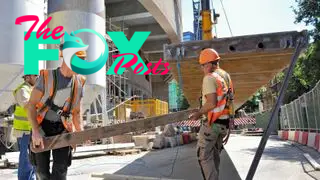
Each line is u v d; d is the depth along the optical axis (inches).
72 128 133.3
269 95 1889.8
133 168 384.5
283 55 201.9
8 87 416.2
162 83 1948.8
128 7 1261.1
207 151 157.6
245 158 415.8
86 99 505.0
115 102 1001.5
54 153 129.3
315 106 532.1
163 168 378.3
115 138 719.1
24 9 418.9
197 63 213.9
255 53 196.1
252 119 1545.3
